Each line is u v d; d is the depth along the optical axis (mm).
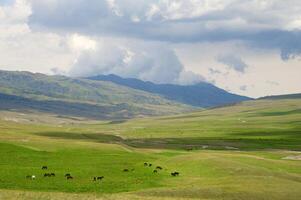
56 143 135750
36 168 93438
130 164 106438
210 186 75188
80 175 88250
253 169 92125
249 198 69188
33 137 149500
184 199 63625
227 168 93375
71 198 58188
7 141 130750
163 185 81062
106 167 99812
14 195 57250
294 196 71312
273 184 77250
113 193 72000
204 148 181625
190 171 95312
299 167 104375
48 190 72750
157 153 140125
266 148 184500
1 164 96062
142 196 64625
